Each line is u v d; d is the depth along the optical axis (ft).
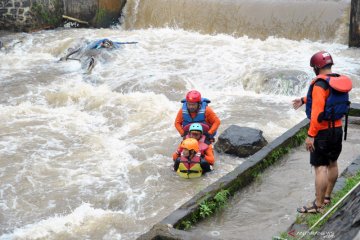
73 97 41.37
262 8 57.36
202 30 59.98
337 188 21.01
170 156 30.30
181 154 27.50
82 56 52.65
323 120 17.89
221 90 44.27
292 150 27.53
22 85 45.39
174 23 62.13
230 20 58.59
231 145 29.76
